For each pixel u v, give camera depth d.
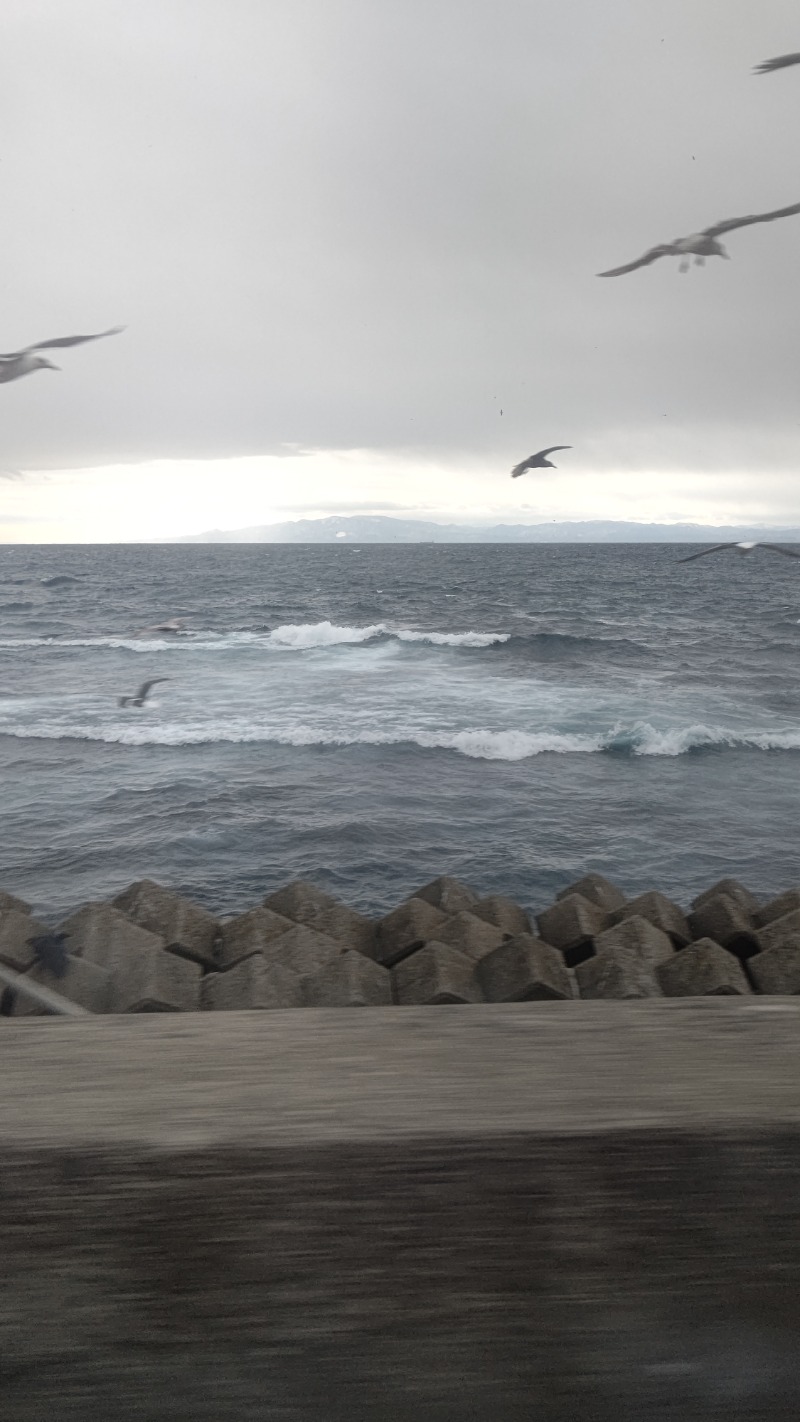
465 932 6.98
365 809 18.95
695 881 15.66
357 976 5.95
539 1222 1.25
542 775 21.45
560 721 26.84
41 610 66.38
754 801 19.81
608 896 8.55
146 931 6.74
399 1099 1.39
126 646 43.41
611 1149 1.30
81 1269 1.21
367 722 26.27
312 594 83.75
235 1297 1.21
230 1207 1.25
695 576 118.25
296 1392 1.16
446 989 5.79
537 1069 1.47
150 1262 1.22
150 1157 1.28
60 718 27.00
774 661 40.06
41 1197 1.25
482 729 25.64
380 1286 1.22
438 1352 1.18
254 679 33.81
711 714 28.08
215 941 7.05
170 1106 1.37
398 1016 1.65
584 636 46.41
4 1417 1.14
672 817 18.72
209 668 36.78
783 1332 1.21
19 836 17.58
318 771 21.62
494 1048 1.53
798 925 7.19
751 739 23.89
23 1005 5.73
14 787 20.55
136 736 24.50
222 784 20.58
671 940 7.31
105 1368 1.17
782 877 15.81
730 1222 1.26
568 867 16.14
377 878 15.77
